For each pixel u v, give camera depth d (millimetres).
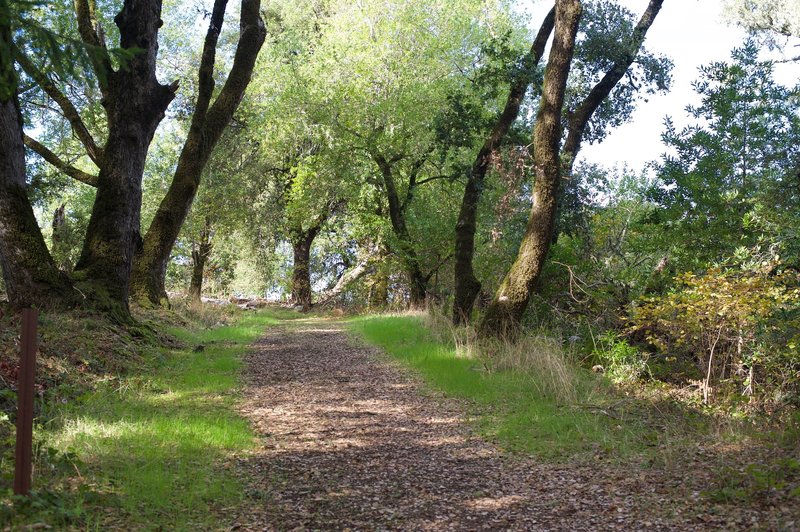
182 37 30031
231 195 28703
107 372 10281
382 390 11031
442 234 25922
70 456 5988
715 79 14695
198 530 5121
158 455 6609
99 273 13477
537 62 18516
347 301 35312
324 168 27297
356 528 5316
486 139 19969
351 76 25250
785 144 14078
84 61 6180
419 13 24859
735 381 10375
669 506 5469
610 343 12008
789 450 6840
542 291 16047
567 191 18141
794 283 10852
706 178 14094
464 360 12883
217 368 12352
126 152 13883
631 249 16438
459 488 6270
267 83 27484
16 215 11773
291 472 6715
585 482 6246
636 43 18281
